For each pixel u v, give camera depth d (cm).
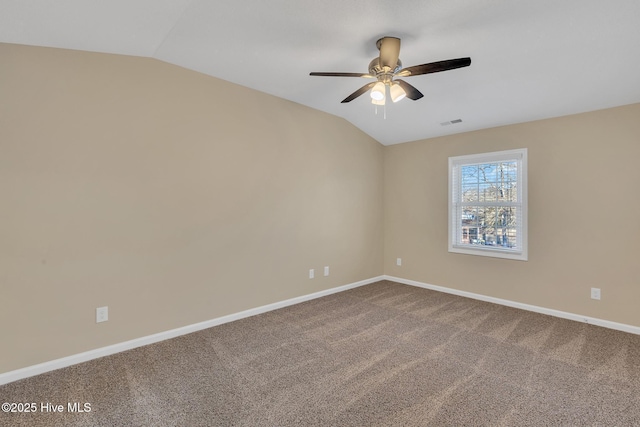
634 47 226
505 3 189
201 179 301
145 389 207
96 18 199
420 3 190
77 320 239
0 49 208
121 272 258
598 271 317
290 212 377
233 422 177
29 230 219
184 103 288
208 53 260
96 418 179
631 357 251
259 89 339
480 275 403
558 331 303
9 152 211
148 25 214
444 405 192
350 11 199
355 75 232
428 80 300
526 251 363
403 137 466
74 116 234
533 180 358
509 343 277
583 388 209
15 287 215
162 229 279
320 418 180
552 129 344
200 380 218
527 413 184
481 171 406
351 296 417
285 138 369
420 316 343
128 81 258
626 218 301
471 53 248
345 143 441
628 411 185
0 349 211
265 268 355
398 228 492
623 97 290
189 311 297
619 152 304
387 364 241
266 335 293
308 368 235
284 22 212
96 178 245
